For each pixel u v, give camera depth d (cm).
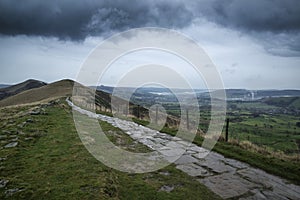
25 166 801
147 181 783
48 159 870
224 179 834
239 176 866
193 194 705
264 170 941
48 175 729
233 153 1150
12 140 1086
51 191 626
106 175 743
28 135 1185
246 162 1028
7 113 2109
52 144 1068
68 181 687
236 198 694
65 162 842
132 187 730
